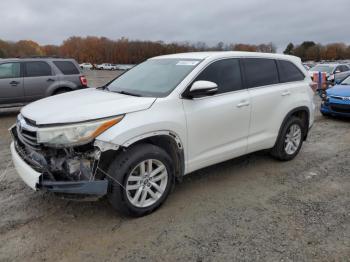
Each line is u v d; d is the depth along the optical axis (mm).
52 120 3219
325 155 5879
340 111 9117
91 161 3277
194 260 2932
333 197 4180
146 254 3008
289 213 3754
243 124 4512
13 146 3828
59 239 3215
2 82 9352
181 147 3832
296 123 5387
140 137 3410
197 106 3941
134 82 4422
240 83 4543
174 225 3477
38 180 3189
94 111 3305
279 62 5250
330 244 3168
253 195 4211
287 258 2959
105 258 2949
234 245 3143
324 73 18172
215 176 4812
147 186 3604
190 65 4195
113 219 3576
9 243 3143
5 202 3928
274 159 5535
